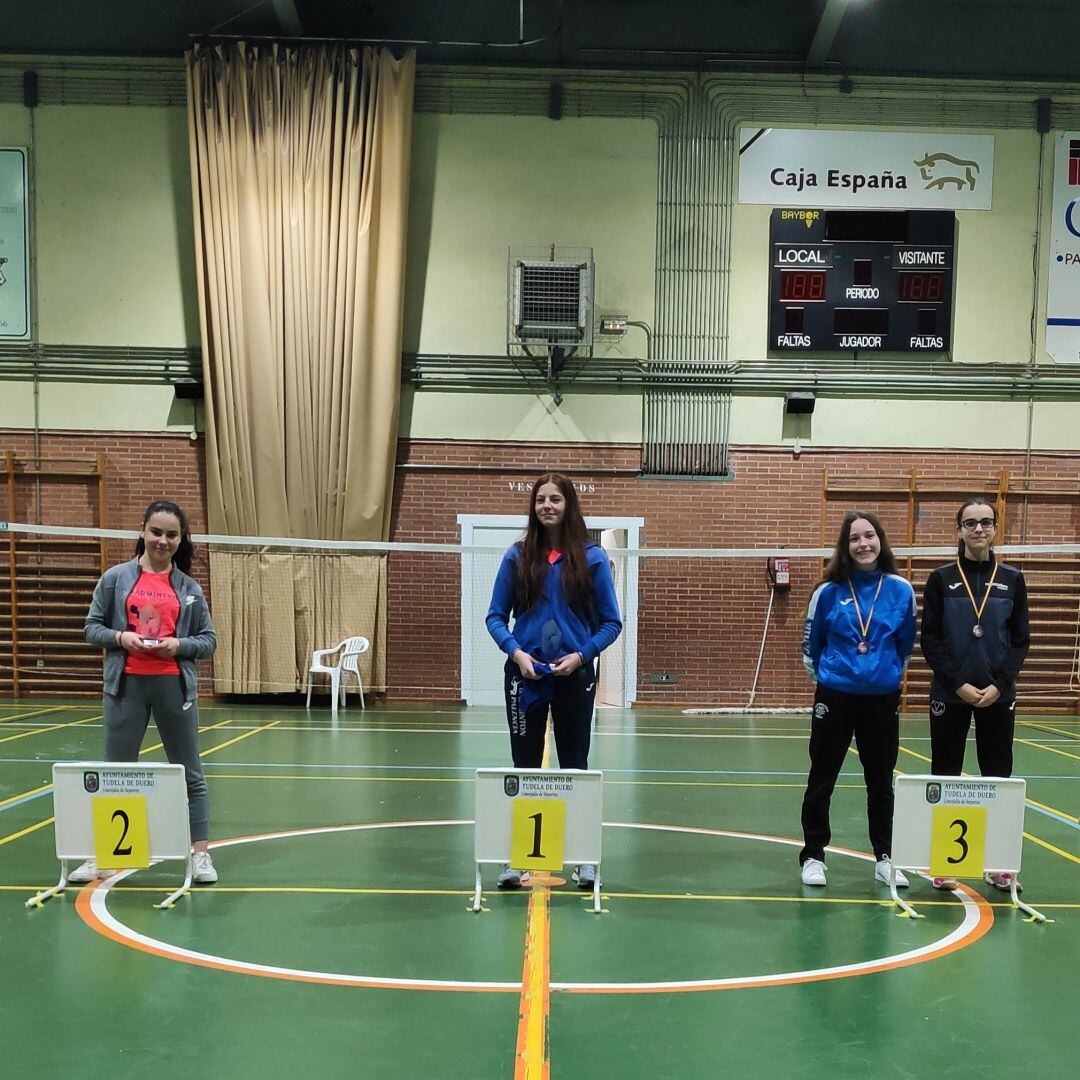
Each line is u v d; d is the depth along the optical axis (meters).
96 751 6.97
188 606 3.84
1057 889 4.00
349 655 10.12
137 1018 2.66
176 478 10.63
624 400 10.70
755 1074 2.38
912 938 3.38
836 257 10.52
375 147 10.15
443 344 10.63
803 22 10.56
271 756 7.07
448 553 10.60
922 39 10.58
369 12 10.47
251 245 10.09
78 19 10.49
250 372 10.20
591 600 3.75
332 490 10.26
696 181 10.62
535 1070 2.37
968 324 10.63
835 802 5.66
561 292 10.23
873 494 10.70
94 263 10.59
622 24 10.58
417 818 5.13
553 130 10.59
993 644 3.92
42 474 10.60
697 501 10.71
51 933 3.33
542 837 3.70
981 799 3.74
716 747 7.85
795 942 3.33
